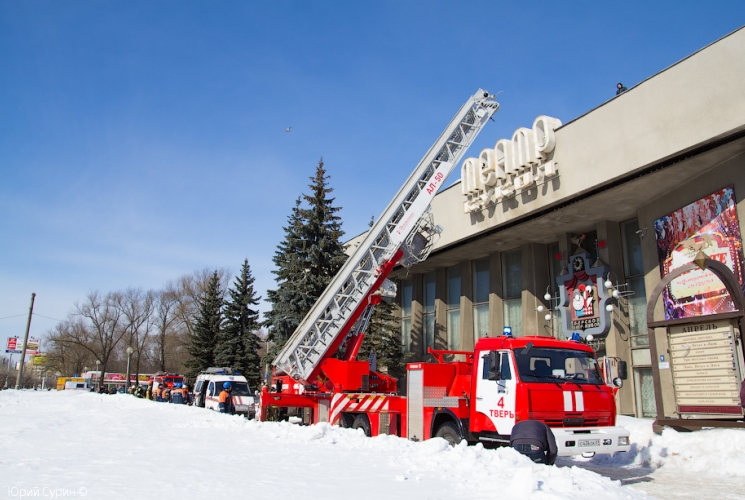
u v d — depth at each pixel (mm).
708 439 11133
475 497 5469
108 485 6027
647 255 19266
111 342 69625
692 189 17125
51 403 25375
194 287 65750
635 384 20031
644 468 10688
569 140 19047
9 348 79625
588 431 8820
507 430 9156
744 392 11820
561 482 5961
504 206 21844
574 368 9625
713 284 16094
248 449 9328
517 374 9164
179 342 65625
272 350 29344
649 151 16328
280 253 31172
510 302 25750
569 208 20141
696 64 15055
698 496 7871
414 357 31359
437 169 17016
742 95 13914
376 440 10203
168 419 16328
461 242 25109
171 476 6602
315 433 10742
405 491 5734
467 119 17453
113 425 14352
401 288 34438
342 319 15766
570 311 22250
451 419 10734
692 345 13867
